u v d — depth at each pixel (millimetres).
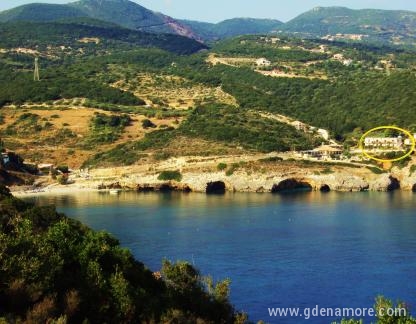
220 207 196875
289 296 109438
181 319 68875
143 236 153875
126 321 66188
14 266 62875
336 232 155125
